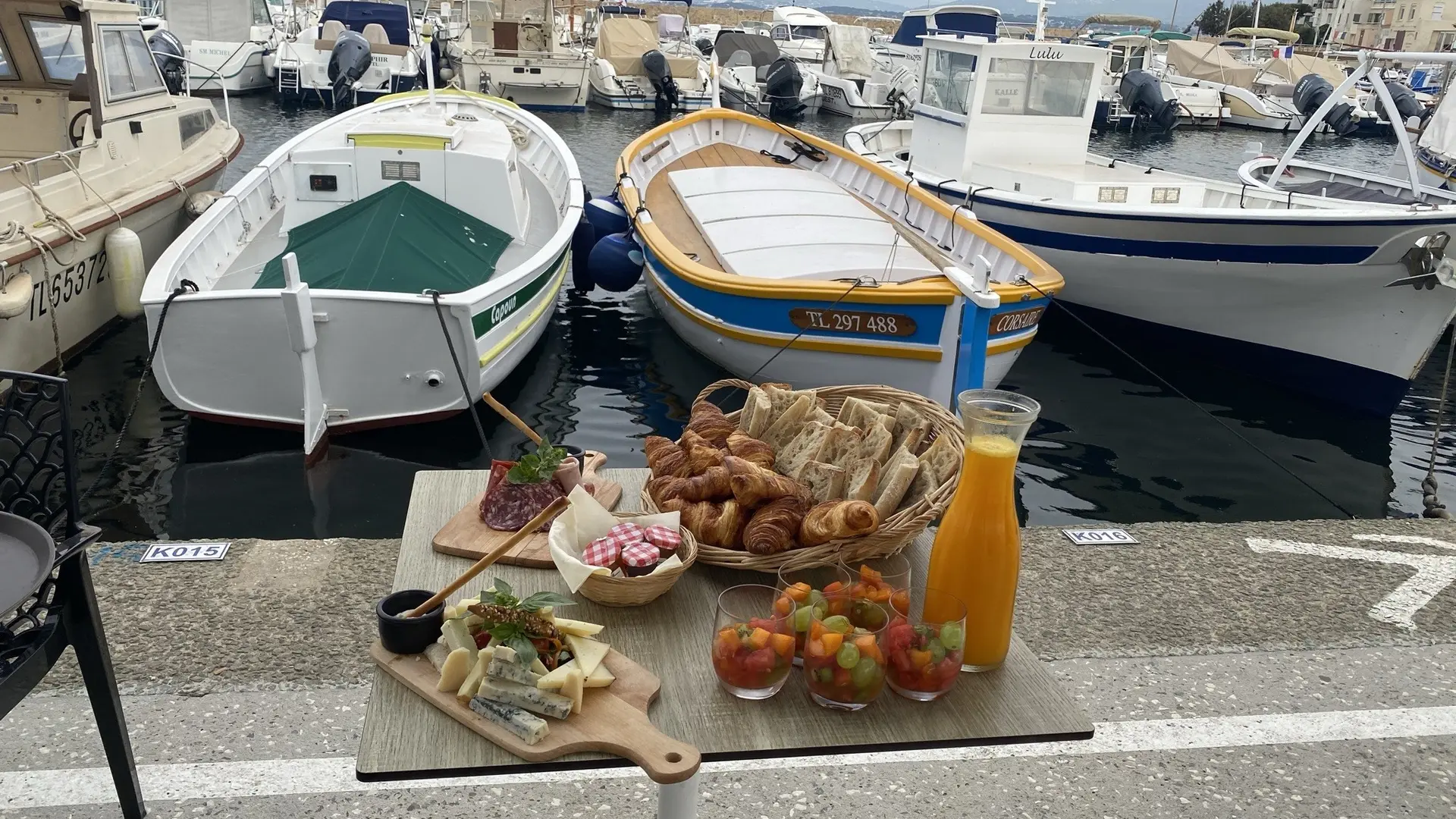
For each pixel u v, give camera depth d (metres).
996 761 2.54
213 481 5.79
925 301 5.88
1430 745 2.66
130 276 7.09
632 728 1.61
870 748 1.63
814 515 2.01
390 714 1.69
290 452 6.11
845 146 10.70
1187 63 34.53
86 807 2.26
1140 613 3.22
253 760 2.42
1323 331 7.74
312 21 27.34
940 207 7.84
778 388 2.50
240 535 5.29
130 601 3.04
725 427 2.37
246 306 5.62
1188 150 26.09
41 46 7.45
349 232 6.75
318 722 2.55
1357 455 7.23
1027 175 8.98
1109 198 8.73
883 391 2.58
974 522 1.75
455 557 2.20
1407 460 7.21
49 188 6.71
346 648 2.86
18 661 1.86
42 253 6.26
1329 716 2.76
